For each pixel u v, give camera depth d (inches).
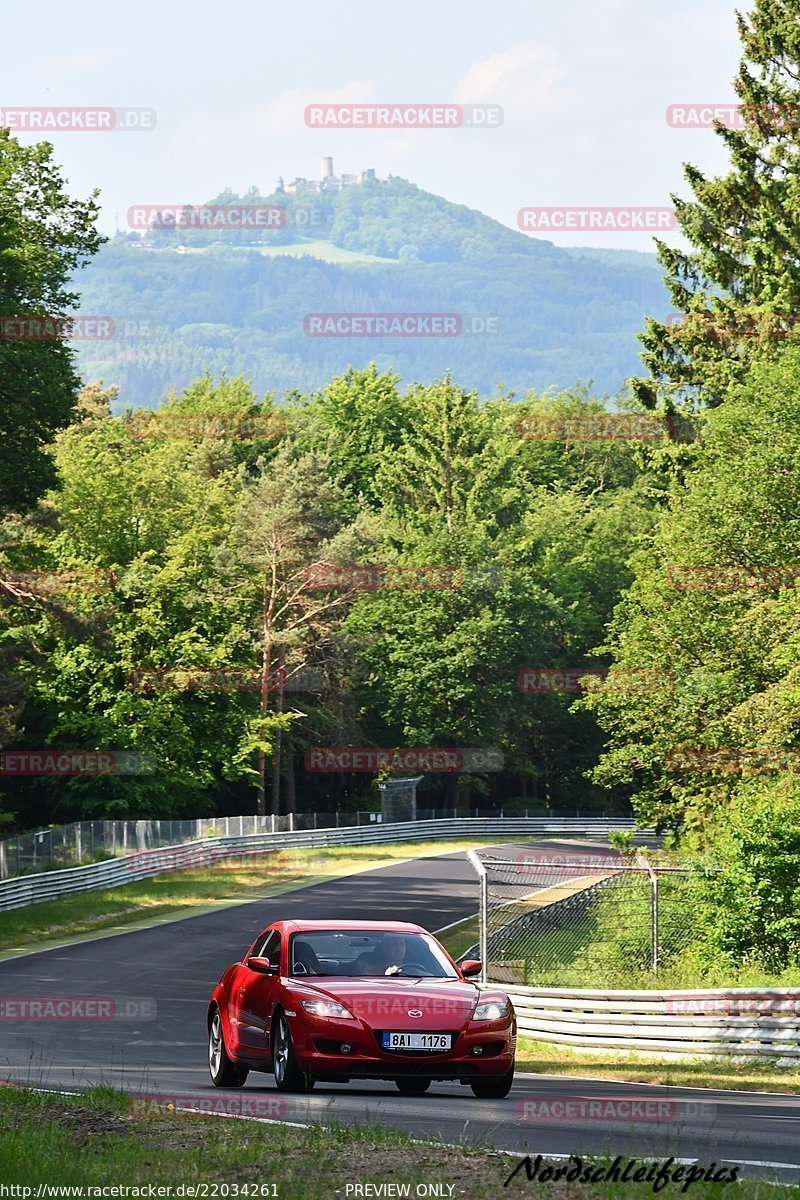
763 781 3021.7
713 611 3366.1
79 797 6048.2
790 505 3225.9
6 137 3823.8
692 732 3378.4
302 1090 1102.4
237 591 6934.1
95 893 4180.6
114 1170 729.6
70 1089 1167.6
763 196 4111.7
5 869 3750.0
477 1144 823.1
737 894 2128.4
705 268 4325.8
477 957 2760.8
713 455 3503.9
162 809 6210.6
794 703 2962.6
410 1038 1071.0
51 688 6092.5
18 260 3666.3
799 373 3294.8
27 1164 719.7
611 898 2819.9
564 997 1882.4
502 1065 1099.3
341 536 7145.7
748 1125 1007.0
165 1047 1743.4
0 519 4133.9
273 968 1163.9
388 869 5482.3
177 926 3572.8
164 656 6299.2
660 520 3836.1
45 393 3681.1
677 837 3639.3
